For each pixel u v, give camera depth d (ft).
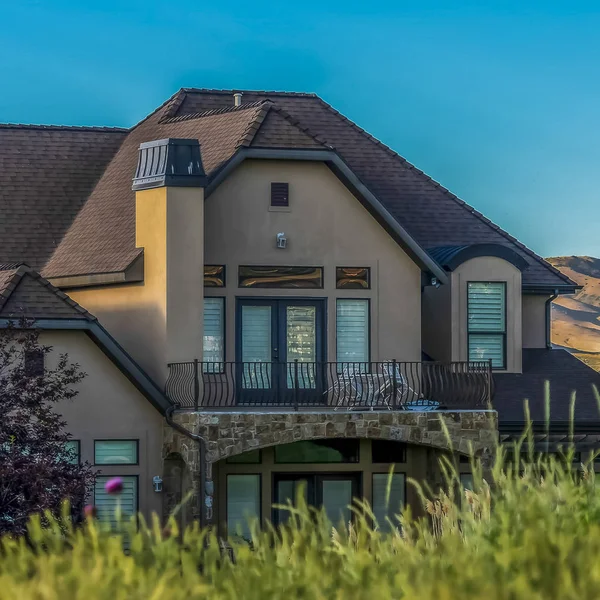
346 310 163.22
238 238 159.63
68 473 116.16
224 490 156.46
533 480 62.03
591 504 57.62
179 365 149.59
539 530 52.19
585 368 176.24
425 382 157.17
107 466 148.87
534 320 183.01
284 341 160.76
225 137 164.14
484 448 149.79
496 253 171.42
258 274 160.35
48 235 176.76
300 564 52.34
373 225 164.35
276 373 159.22
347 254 163.22
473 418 149.89
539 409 162.09
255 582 49.21
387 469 160.04
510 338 171.83
